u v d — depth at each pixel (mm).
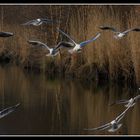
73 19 29516
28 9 34688
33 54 32656
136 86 25391
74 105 22328
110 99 23328
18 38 34938
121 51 26391
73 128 19359
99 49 27188
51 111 21438
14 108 13406
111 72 26516
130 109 21219
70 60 29266
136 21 25859
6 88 26203
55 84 27250
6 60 36062
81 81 27688
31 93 24969
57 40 31516
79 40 28797
